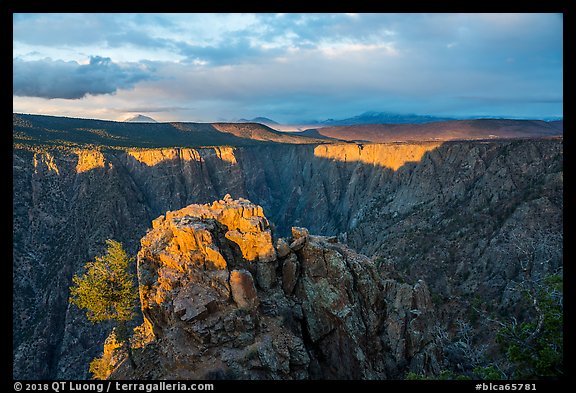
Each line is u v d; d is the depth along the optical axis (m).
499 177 114.88
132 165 184.12
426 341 39.41
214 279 33.47
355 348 35.34
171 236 37.56
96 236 132.38
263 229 39.03
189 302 31.30
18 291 113.12
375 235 150.62
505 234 91.94
